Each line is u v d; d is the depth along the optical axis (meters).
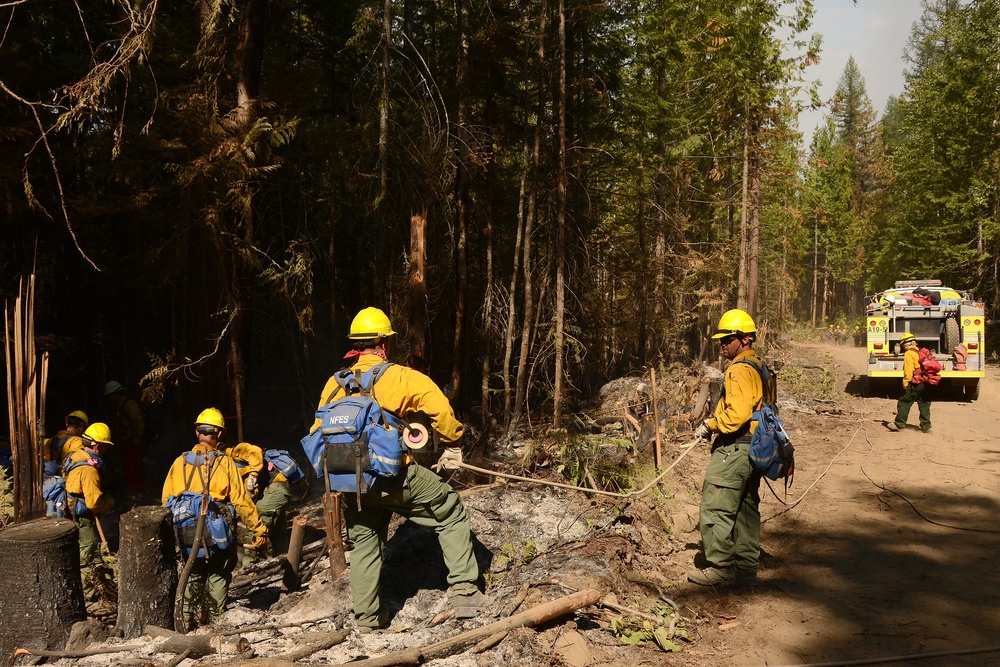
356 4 14.54
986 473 8.72
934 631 4.39
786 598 4.97
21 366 5.71
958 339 15.02
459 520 4.61
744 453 5.15
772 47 18.22
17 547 4.40
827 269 51.66
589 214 13.68
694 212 21.80
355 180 11.48
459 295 12.15
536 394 13.52
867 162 59.53
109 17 11.70
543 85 12.98
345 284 15.11
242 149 8.70
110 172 9.84
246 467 7.12
